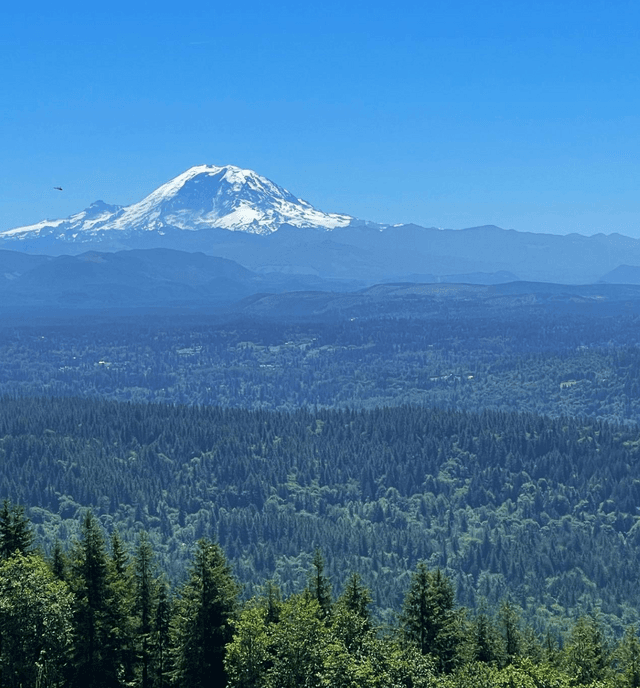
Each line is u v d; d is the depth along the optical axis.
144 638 118.81
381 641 108.94
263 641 104.69
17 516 119.94
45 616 102.00
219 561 117.62
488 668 107.62
